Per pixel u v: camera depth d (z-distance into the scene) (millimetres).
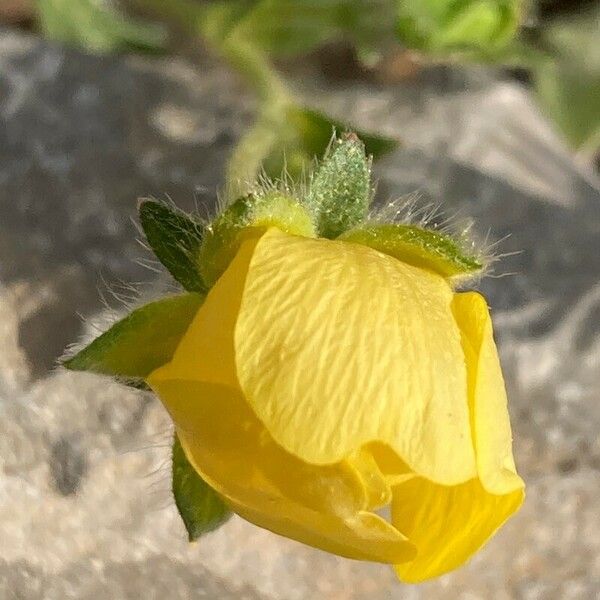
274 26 70
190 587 56
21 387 56
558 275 69
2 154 63
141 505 56
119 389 57
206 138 68
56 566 53
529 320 66
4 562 52
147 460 57
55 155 64
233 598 56
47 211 62
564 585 61
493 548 62
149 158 66
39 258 60
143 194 64
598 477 64
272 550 58
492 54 68
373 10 68
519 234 70
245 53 68
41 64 68
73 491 55
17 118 65
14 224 61
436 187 71
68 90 67
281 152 63
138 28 71
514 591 61
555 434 64
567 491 63
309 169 54
